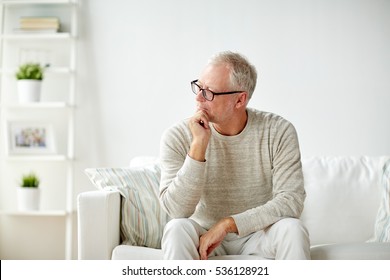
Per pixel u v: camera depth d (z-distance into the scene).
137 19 4.67
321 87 4.47
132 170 3.14
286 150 2.69
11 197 4.70
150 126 4.60
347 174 3.60
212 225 2.74
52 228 4.67
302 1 4.53
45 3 4.68
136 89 4.63
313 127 4.46
